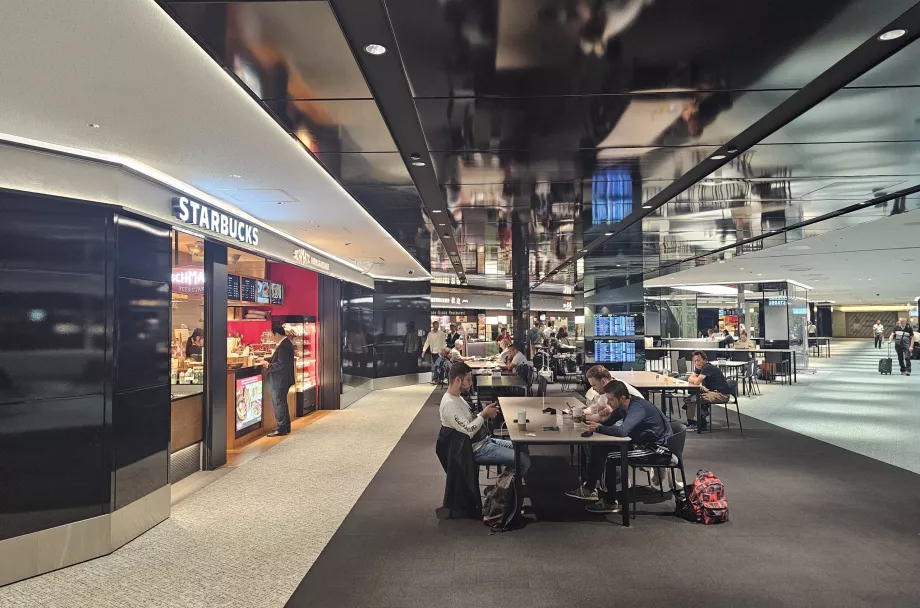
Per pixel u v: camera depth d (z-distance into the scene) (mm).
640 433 5180
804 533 4461
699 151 4926
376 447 7883
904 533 4449
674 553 4090
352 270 12844
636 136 4520
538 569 3834
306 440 8406
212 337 6789
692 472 6402
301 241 9203
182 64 2930
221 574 3846
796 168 5469
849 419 9977
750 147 4828
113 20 2469
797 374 18500
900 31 2930
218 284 6941
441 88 3529
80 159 4254
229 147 4332
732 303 32281
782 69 3328
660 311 25797
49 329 4090
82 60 2836
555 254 11906
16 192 3955
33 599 3549
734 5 2619
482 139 4523
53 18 2430
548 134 4422
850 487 5746
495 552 4141
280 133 4059
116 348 4422
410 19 2668
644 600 3375
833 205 7156
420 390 15312
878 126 4309
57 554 4016
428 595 3469
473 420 5098
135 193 4680
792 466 6645
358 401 12992
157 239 5012
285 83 3242
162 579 3793
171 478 6062
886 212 7566
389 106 3824
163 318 5062
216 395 6852
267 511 5168
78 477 4160
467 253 11484
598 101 3781
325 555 4133
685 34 2910
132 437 4582
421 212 7234
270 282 10680
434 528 4676
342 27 2688
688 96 3721
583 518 4895
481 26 2775
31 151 4008
